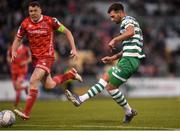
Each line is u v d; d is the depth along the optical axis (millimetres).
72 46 29266
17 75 46469
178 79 72562
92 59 72312
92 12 84500
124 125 27719
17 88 46062
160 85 71750
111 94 28750
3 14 76938
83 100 28406
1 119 26281
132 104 52031
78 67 69375
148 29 83750
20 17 75688
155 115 35719
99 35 78375
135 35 28125
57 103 55844
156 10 89938
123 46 28406
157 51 79125
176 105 49906
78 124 28516
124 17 28531
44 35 28688
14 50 29203
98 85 28688
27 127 26469
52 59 28984
